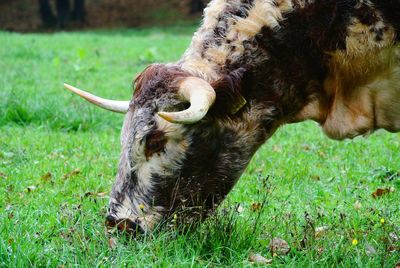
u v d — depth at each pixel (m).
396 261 6.27
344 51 6.28
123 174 6.17
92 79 18.73
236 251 6.40
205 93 5.69
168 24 45.97
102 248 6.18
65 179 8.95
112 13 48.38
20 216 7.09
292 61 6.26
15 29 45.62
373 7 6.22
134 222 6.15
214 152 6.14
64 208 7.41
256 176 9.18
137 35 37.72
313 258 6.26
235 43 6.18
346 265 6.07
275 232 6.91
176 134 5.98
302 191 8.55
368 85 6.46
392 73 6.38
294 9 6.23
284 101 6.32
